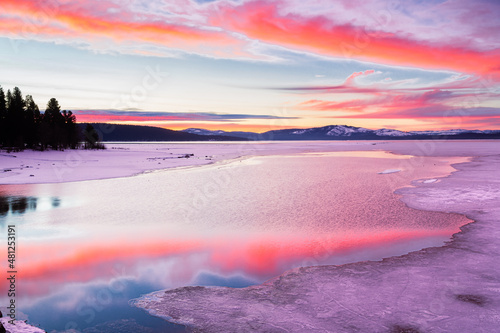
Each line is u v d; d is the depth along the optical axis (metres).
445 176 27.50
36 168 35.75
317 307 6.84
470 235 11.40
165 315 6.64
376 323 6.17
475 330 5.83
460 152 66.31
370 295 7.29
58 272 8.70
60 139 68.75
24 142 62.31
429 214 14.56
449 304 6.77
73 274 8.58
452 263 8.95
